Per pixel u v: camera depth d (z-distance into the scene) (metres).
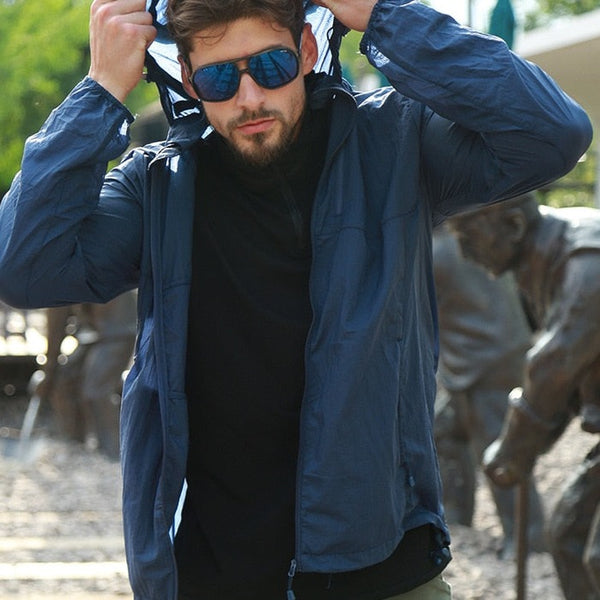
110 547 10.84
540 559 9.88
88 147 3.50
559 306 6.75
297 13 3.45
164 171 3.60
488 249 7.11
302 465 3.44
